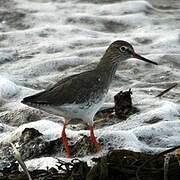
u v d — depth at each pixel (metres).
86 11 19.53
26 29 18.27
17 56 16.25
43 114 12.71
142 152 9.98
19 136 11.10
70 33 17.80
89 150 10.59
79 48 16.69
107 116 12.56
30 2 20.44
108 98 13.49
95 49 16.42
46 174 9.16
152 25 18.38
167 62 15.68
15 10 19.58
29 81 14.64
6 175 9.26
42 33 17.77
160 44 16.89
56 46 16.78
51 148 10.84
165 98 13.42
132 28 18.28
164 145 10.91
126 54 11.49
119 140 10.76
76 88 10.62
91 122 10.82
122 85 14.36
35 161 10.06
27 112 12.75
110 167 8.98
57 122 12.38
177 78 14.72
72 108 10.62
